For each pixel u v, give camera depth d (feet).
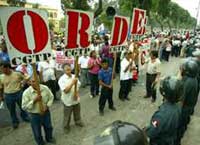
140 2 61.00
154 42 56.75
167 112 10.01
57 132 21.08
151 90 29.58
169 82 10.15
